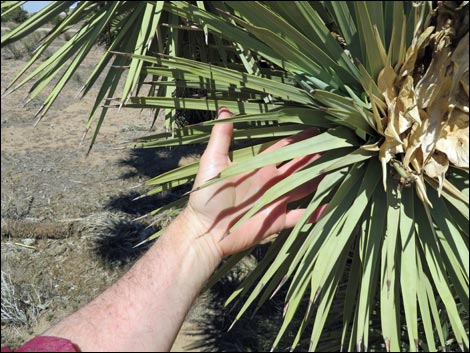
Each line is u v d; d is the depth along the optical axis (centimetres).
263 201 109
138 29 150
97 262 454
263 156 111
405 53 112
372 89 112
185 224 115
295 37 111
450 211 130
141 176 629
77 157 705
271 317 350
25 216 532
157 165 662
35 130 835
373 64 111
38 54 146
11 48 1388
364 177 123
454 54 108
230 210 115
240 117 116
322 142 119
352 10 111
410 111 113
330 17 127
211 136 119
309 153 115
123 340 95
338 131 122
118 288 104
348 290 149
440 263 125
